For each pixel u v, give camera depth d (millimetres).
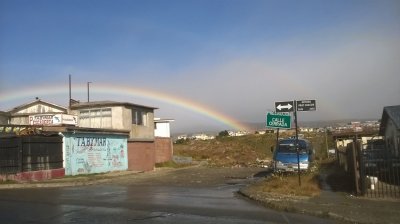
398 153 17047
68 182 23125
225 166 42906
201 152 64062
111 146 32875
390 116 27641
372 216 11617
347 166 21547
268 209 13203
